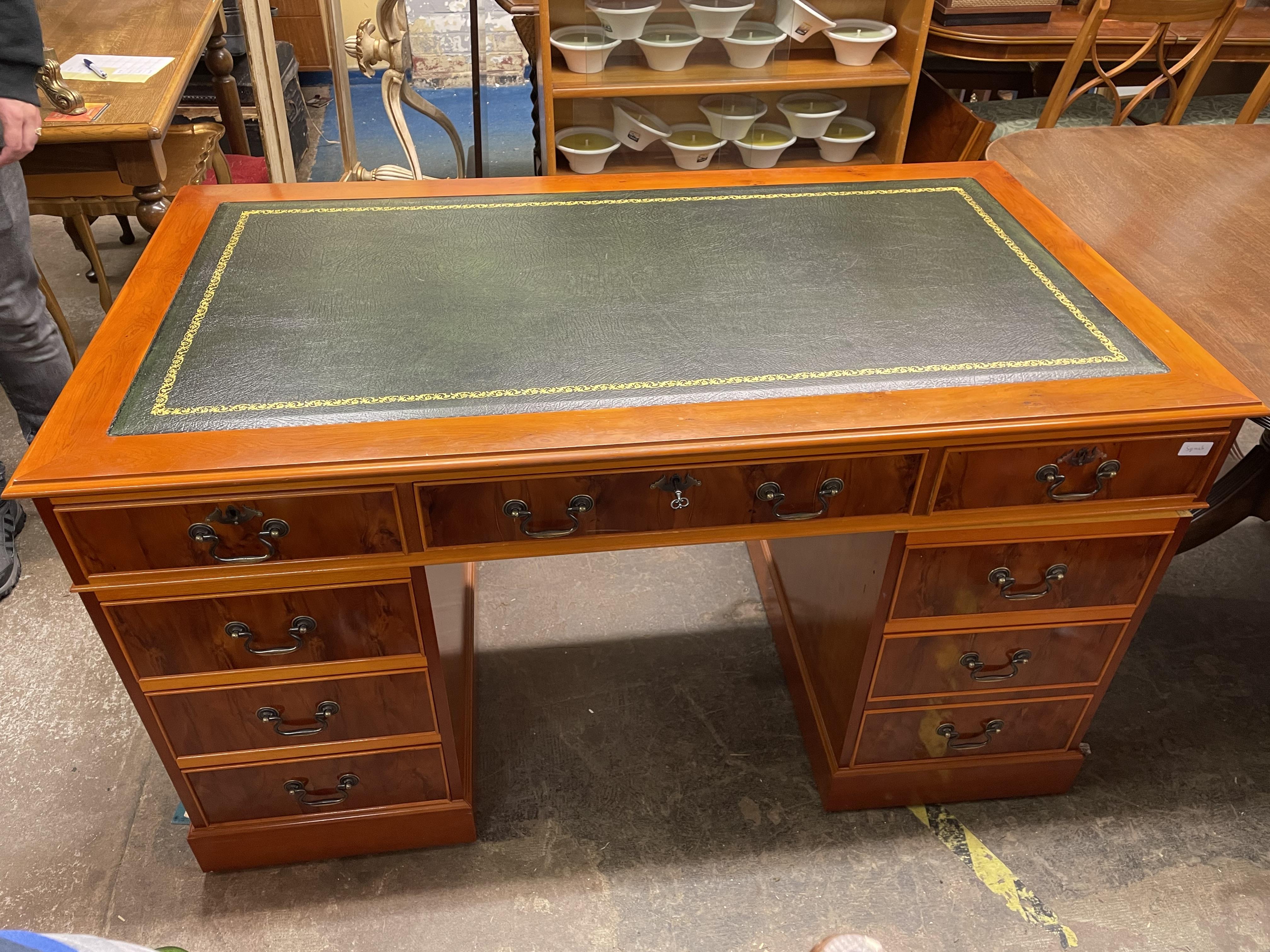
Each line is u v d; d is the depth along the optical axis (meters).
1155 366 1.37
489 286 1.53
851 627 1.65
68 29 2.63
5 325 2.16
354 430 1.22
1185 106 2.98
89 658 2.12
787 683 2.10
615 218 1.75
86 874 1.71
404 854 1.76
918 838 1.80
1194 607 2.31
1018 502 1.38
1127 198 1.99
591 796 1.86
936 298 1.52
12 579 2.28
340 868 1.73
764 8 2.74
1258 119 3.37
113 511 1.19
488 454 1.19
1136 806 1.86
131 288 1.50
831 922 1.66
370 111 5.06
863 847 1.78
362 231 1.68
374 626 1.40
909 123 2.86
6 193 2.01
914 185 1.88
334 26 3.41
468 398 1.27
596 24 2.78
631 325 1.44
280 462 1.17
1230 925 1.66
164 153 2.68
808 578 1.92
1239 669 2.16
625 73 2.71
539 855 1.75
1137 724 2.02
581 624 2.25
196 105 3.91
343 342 1.38
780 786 1.89
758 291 1.53
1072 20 3.34
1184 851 1.78
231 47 3.91
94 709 2.00
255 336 1.40
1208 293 1.66
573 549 1.35
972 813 1.85
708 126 2.91
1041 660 1.63
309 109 5.04
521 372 1.33
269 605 1.35
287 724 1.52
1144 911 1.68
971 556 1.46
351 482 1.21
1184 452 1.35
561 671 2.13
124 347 1.36
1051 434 1.30
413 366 1.33
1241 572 2.41
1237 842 1.80
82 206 2.45
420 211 1.76
